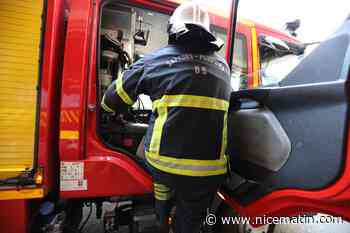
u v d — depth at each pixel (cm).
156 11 173
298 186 94
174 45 128
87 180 143
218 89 125
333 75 88
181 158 115
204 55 127
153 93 125
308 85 91
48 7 133
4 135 128
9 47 128
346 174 76
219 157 124
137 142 177
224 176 129
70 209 167
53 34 135
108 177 147
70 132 139
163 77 121
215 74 126
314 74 98
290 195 98
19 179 128
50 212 146
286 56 202
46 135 133
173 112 117
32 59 131
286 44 204
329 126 82
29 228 140
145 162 153
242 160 131
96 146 148
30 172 130
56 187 153
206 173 118
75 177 142
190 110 117
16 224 132
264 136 114
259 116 117
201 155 117
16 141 130
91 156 147
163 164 117
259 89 119
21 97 130
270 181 109
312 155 88
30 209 142
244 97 132
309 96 91
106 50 174
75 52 140
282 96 104
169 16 183
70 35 140
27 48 130
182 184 117
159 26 211
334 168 79
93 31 149
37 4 132
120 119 173
